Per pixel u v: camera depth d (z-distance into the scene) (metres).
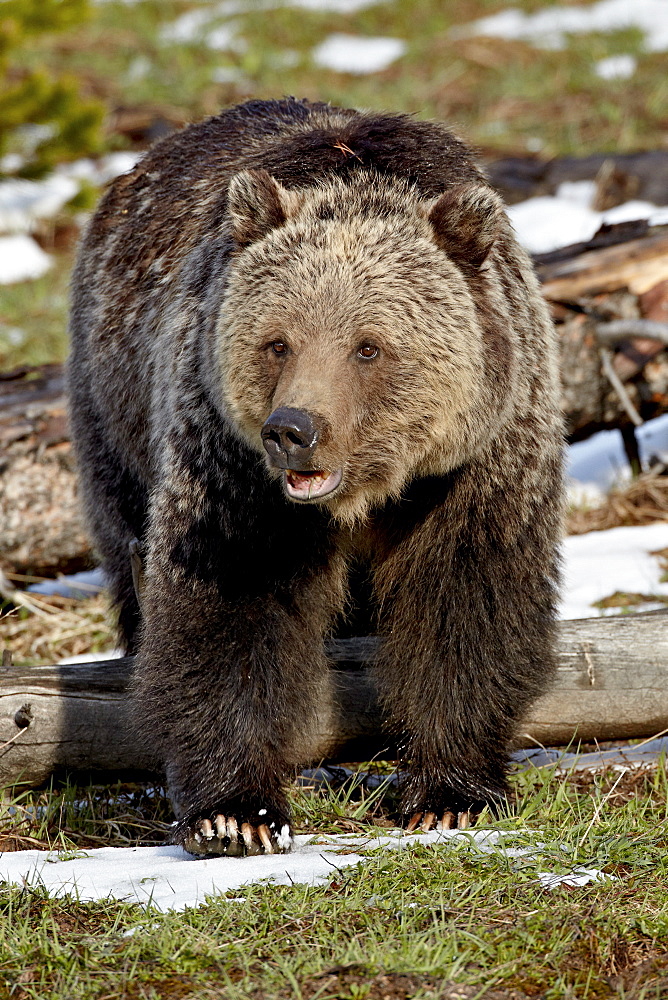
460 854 8.44
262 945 7.27
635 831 8.91
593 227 23.42
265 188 9.35
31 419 14.89
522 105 30.67
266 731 9.68
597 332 16.03
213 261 10.04
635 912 7.61
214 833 9.39
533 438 9.81
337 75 33.72
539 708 10.68
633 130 28.48
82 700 10.39
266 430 8.43
